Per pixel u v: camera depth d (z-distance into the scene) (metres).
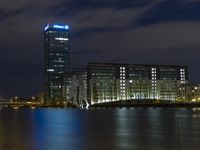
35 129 130.88
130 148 79.69
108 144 86.62
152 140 92.44
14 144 86.44
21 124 160.62
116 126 141.25
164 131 116.50
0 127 142.25
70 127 140.00
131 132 115.06
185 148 78.25
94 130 124.75
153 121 169.25
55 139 97.56
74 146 83.31
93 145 85.19
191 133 108.69
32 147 81.25
